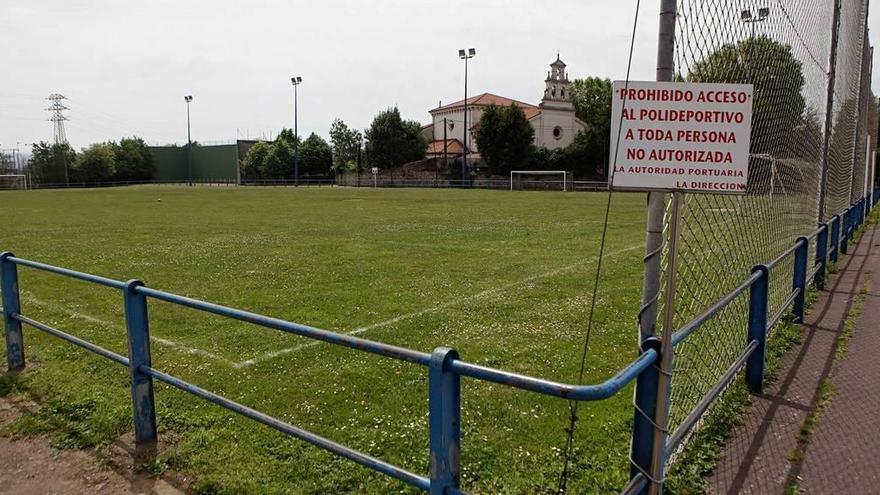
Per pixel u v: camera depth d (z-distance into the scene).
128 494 3.38
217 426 4.15
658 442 2.50
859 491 3.12
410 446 3.84
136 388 3.86
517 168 62.56
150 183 84.94
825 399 4.30
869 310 6.87
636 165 2.28
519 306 7.67
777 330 5.89
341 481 3.41
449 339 6.22
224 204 32.09
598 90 72.69
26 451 3.89
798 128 5.73
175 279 9.88
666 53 2.40
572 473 3.42
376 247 13.57
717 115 2.17
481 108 77.62
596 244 13.93
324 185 73.69
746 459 3.48
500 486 3.31
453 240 14.86
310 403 4.57
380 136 74.56
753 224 4.71
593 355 5.66
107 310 7.67
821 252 8.00
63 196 45.00
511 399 4.51
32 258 12.43
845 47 9.16
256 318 2.97
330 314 7.37
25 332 6.58
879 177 30.17
